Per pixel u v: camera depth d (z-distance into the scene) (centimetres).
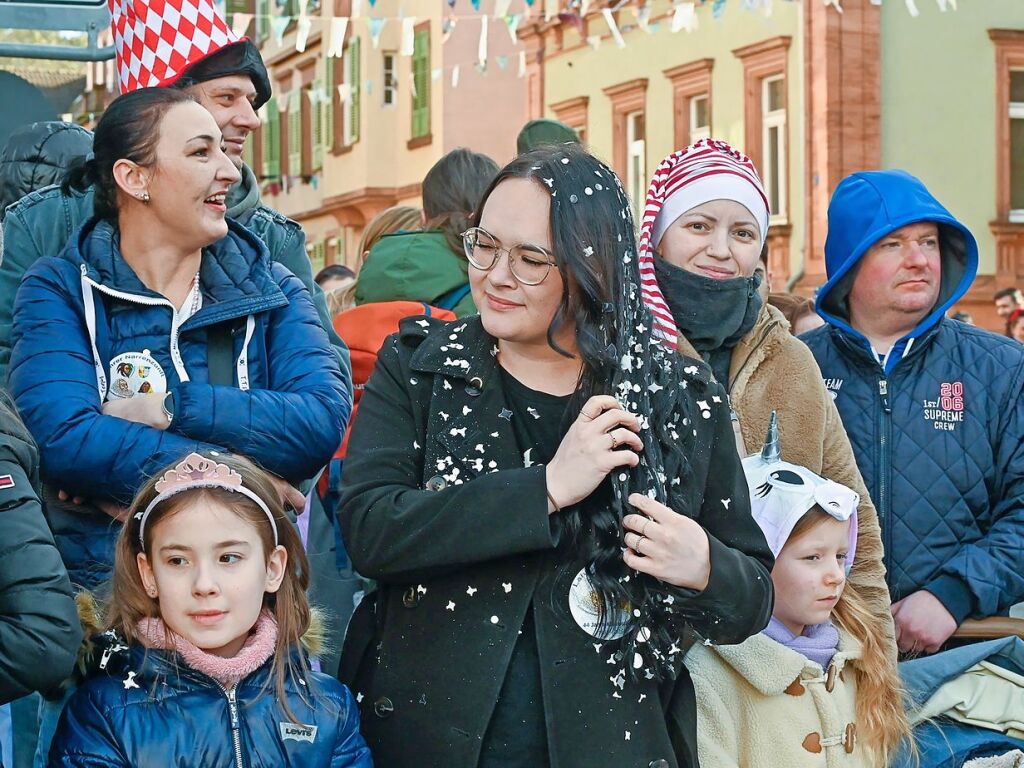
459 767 452
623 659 462
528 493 446
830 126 3434
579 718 454
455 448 473
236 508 477
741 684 578
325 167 5247
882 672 608
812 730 580
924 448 709
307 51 5331
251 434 531
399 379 488
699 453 483
